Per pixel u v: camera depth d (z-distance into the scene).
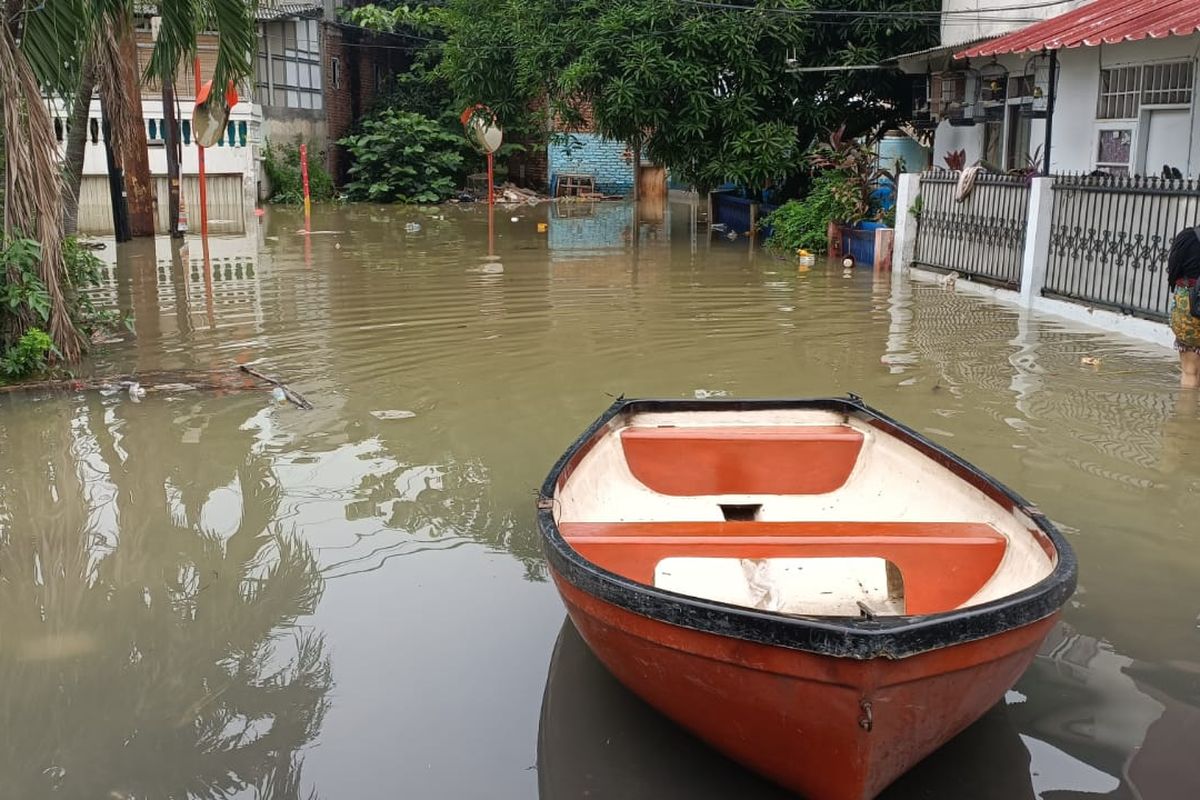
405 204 29.67
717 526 4.37
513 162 34.06
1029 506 4.22
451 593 4.93
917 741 3.22
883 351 9.73
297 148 29.34
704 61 18.02
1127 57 12.27
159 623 4.68
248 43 9.42
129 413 7.78
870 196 17.19
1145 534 5.49
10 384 8.44
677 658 3.33
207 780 3.58
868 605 4.57
